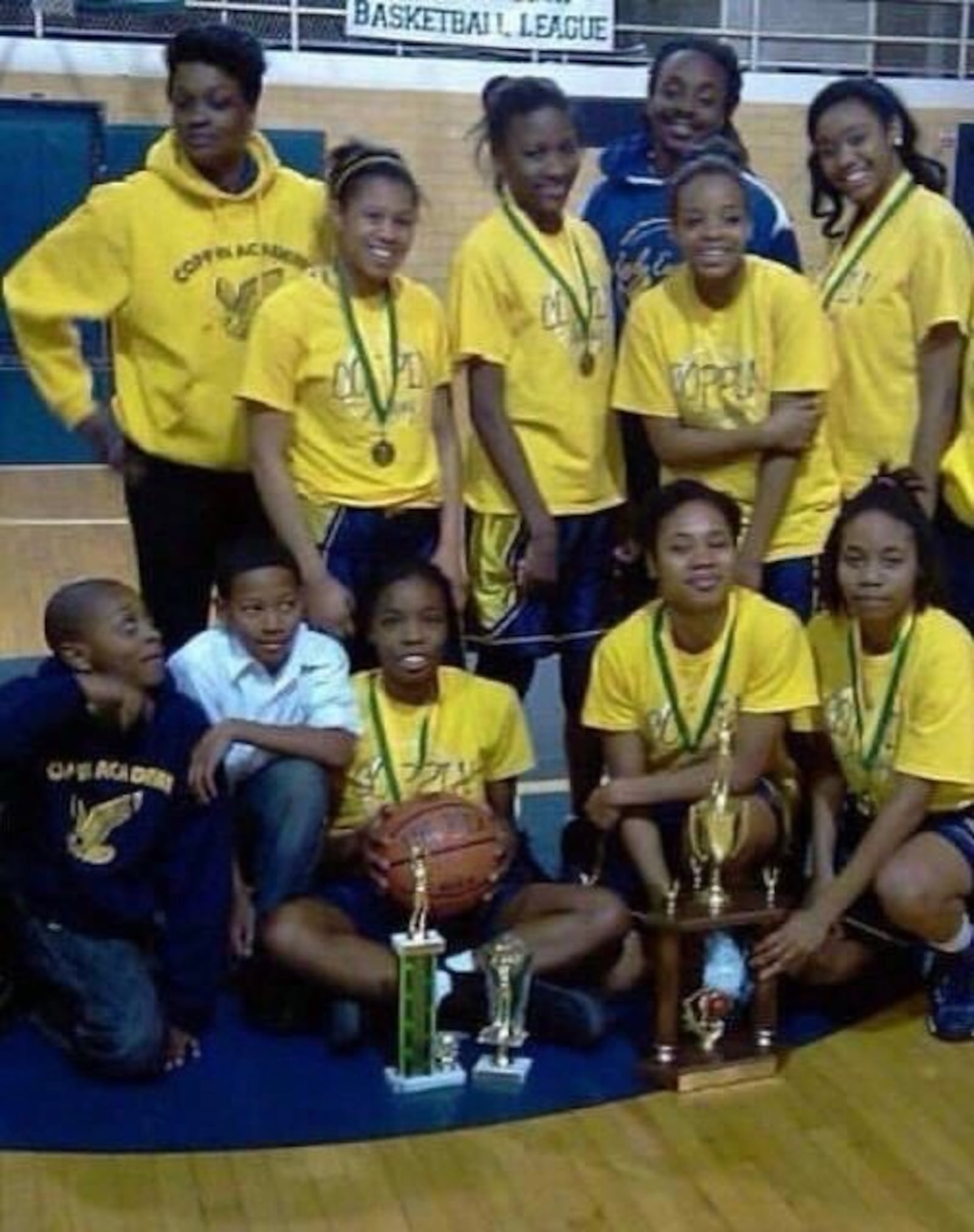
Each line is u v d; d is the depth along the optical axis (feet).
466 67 31.30
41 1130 8.52
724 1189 8.04
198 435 10.99
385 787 10.14
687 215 10.44
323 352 10.40
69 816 9.21
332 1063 9.31
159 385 10.96
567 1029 9.43
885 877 9.46
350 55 30.94
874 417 11.39
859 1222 7.76
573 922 9.65
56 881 9.20
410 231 10.44
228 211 10.80
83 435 11.48
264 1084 9.05
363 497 10.57
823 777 10.28
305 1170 8.19
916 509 9.63
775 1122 8.70
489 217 11.43
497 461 11.11
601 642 10.23
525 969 9.09
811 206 12.56
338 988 9.34
